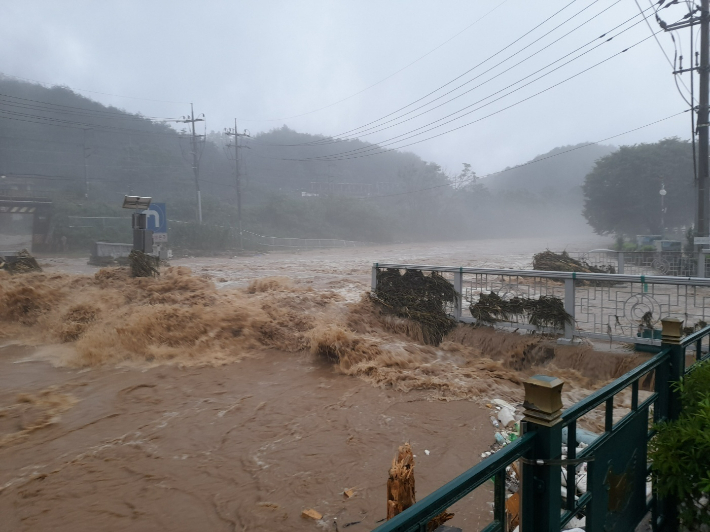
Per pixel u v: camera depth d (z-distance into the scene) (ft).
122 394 21.56
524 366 26.58
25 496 13.32
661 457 9.29
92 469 14.85
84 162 175.94
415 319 31.63
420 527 5.16
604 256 76.79
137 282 42.70
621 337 25.18
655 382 11.64
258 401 20.83
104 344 27.81
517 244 190.80
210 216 177.88
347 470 14.90
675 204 162.30
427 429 18.06
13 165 181.88
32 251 117.50
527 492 6.80
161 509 12.79
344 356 25.99
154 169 199.31
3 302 36.01
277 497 13.41
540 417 6.68
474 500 13.33
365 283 55.93
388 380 23.22
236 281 57.16
